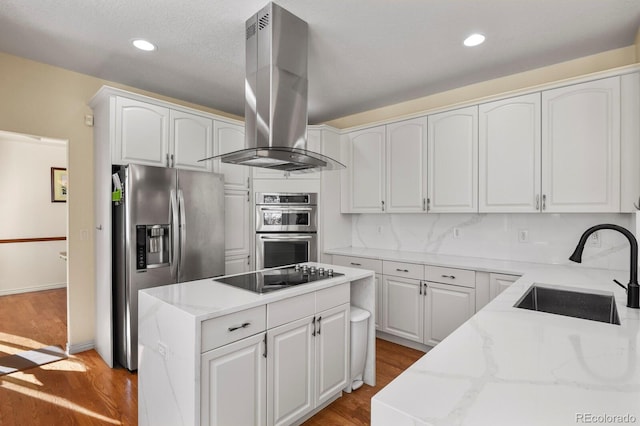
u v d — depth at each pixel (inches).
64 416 81.4
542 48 96.8
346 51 98.3
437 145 122.8
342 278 84.5
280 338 70.0
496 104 109.0
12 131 102.7
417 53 99.8
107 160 105.7
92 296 119.8
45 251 206.4
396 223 148.4
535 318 53.3
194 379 55.3
